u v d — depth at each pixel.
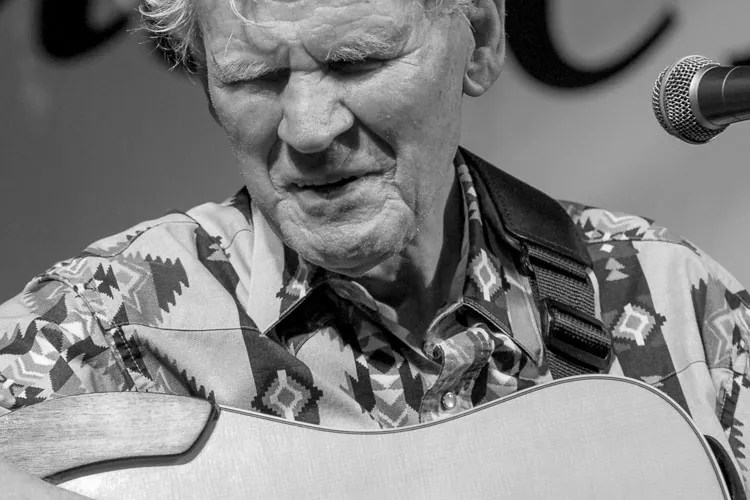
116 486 2.10
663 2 3.89
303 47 2.17
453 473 2.18
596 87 3.96
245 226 2.65
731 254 3.93
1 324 2.49
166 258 2.57
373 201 2.28
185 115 4.05
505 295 2.62
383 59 2.21
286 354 2.46
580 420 2.24
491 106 4.02
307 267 2.49
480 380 2.54
